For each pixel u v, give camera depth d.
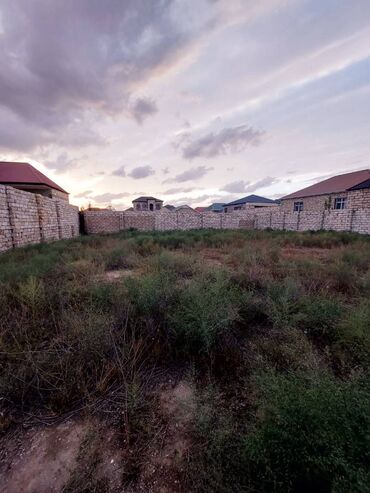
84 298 2.95
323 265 4.85
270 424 1.08
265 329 2.50
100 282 3.26
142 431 1.37
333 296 3.09
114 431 1.38
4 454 1.26
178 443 1.29
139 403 1.54
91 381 1.72
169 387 1.75
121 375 1.78
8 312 2.58
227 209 38.69
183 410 1.49
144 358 2.01
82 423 1.44
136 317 2.45
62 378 1.67
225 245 8.12
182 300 2.51
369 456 0.87
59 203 11.78
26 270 3.92
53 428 1.41
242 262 5.12
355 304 2.88
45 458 1.24
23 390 1.58
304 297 2.80
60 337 2.15
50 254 5.57
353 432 0.93
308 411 1.00
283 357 1.91
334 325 2.24
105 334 2.00
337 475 0.84
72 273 3.93
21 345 2.06
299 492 0.98
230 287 3.05
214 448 1.19
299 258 5.83
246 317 2.67
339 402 1.02
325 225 14.11
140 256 5.95
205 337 1.92
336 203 17.78
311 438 0.96
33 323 2.36
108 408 1.53
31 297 2.69
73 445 1.31
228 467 1.10
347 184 17.36
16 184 14.62
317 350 2.06
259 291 3.37
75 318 2.22
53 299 2.90
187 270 4.39
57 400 1.55
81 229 18.09
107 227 18.50
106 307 2.62
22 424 1.44
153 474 1.14
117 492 1.07
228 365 1.95
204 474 1.06
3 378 1.61
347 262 5.21
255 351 2.08
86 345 1.87
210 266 4.39
